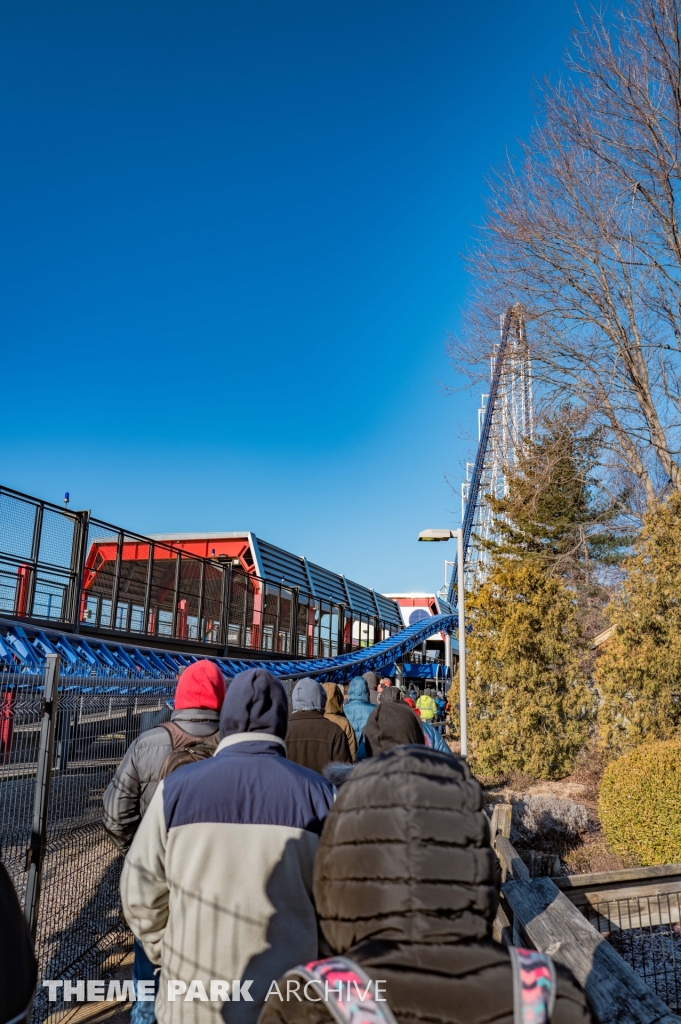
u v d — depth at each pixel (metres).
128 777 3.56
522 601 16.00
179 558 18.39
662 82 18.42
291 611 27.50
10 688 3.96
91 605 14.64
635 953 4.40
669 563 12.10
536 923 3.14
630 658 11.98
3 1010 1.32
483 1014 1.12
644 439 20.11
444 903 1.23
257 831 2.26
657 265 19.86
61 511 12.98
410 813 1.29
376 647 31.02
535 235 20.75
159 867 2.35
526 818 9.67
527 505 26.47
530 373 22.22
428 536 14.59
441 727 23.75
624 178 19.78
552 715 14.62
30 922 3.88
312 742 4.48
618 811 7.70
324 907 1.35
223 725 2.53
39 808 4.00
